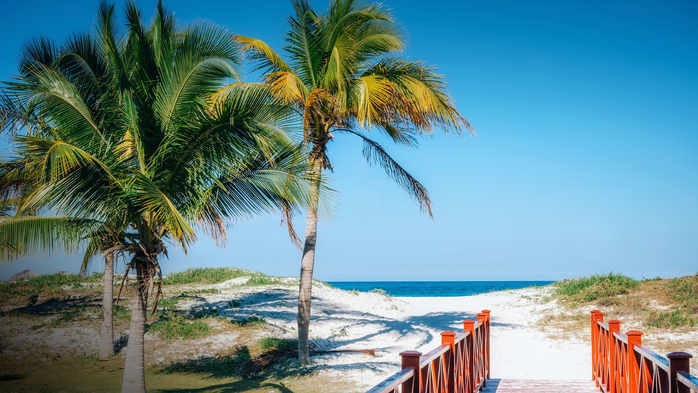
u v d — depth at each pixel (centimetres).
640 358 549
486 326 866
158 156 842
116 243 870
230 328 1524
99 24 905
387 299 2580
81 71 927
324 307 2067
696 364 1030
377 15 1138
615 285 1898
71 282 2275
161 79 864
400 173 1398
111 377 1119
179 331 1454
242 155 877
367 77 1158
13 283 2212
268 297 2152
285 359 1240
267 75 1147
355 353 1313
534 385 812
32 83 793
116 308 1666
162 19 909
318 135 1232
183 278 2702
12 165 881
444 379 511
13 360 1227
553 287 2531
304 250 1230
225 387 1042
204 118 837
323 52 1206
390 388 313
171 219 765
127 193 813
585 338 1388
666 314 1442
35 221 789
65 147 716
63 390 1007
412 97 1178
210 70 869
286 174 930
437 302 2723
